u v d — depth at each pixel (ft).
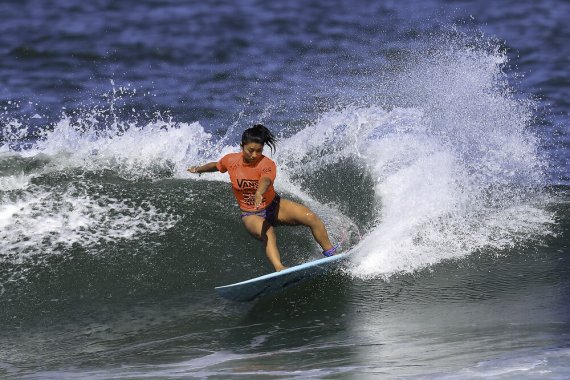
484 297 91.86
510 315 85.51
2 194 111.75
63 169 120.47
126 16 295.89
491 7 303.89
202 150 134.31
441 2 311.88
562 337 76.79
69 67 235.20
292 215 95.86
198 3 318.45
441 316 86.74
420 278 98.53
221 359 78.38
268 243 94.58
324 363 74.59
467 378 66.95
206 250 103.96
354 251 101.30
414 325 84.53
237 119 185.57
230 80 219.41
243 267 101.86
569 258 102.99
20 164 120.16
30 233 105.19
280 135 171.12
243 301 93.97
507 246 107.55
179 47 255.09
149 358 80.33
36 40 260.83
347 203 116.78
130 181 119.03
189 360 78.79
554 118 186.50
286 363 75.51
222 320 89.76
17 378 76.79
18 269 99.40
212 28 277.85
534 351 72.84
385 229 110.11
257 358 77.82
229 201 114.52
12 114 191.83
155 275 99.40
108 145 128.77
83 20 288.92
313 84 209.15
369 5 308.60
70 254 101.91
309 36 265.13
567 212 119.75
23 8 306.96
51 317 91.81
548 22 281.74
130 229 107.04
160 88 214.48
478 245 107.86
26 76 226.17
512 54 244.01
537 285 94.84
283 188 121.29
